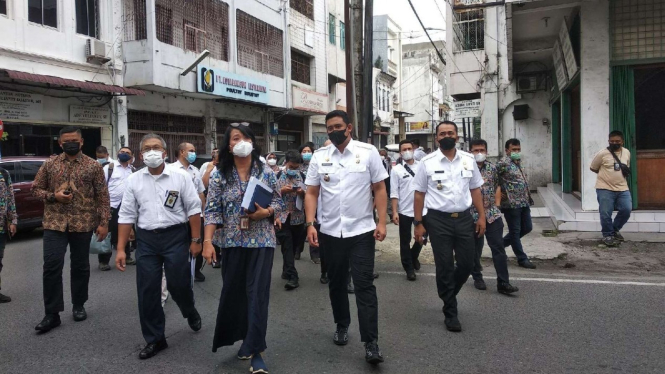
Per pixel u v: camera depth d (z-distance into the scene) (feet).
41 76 39.40
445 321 15.16
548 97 52.01
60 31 43.55
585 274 21.42
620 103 29.17
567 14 33.04
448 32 57.36
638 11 28.60
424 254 26.50
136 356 13.19
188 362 12.77
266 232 12.39
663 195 29.30
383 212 12.86
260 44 67.41
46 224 15.33
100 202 16.20
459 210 15.03
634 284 19.51
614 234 26.16
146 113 53.62
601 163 25.84
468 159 15.46
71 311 17.17
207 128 61.57
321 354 13.25
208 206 12.37
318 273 22.80
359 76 31.60
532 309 16.72
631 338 13.92
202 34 56.34
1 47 38.37
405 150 21.01
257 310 11.85
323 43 87.15
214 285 20.61
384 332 14.84
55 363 12.75
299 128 85.61
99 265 23.49
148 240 13.38
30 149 42.63
